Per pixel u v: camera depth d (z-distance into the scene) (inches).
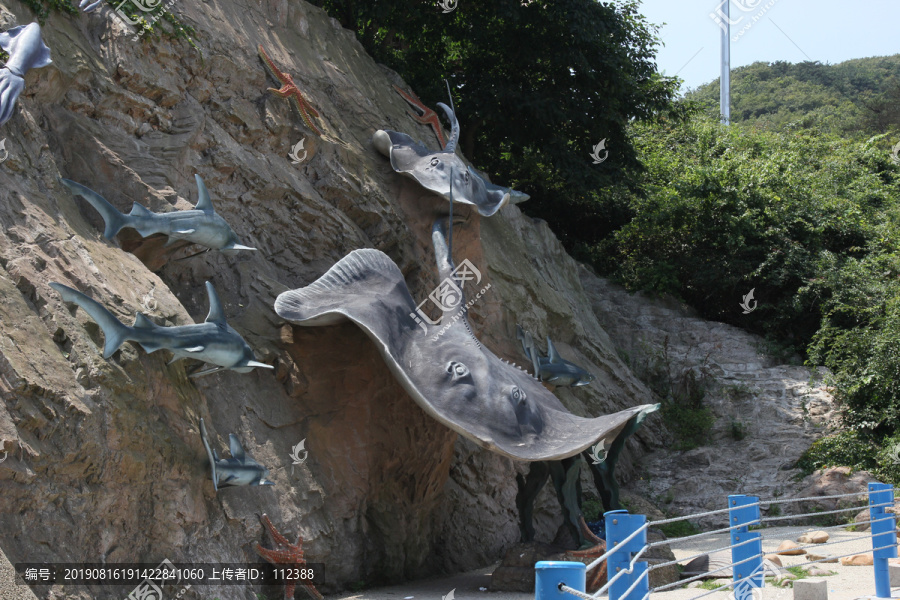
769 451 799.7
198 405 381.7
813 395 840.3
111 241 388.2
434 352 442.6
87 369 319.0
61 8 430.9
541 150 897.5
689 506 751.7
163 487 341.4
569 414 466.6
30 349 303.4
